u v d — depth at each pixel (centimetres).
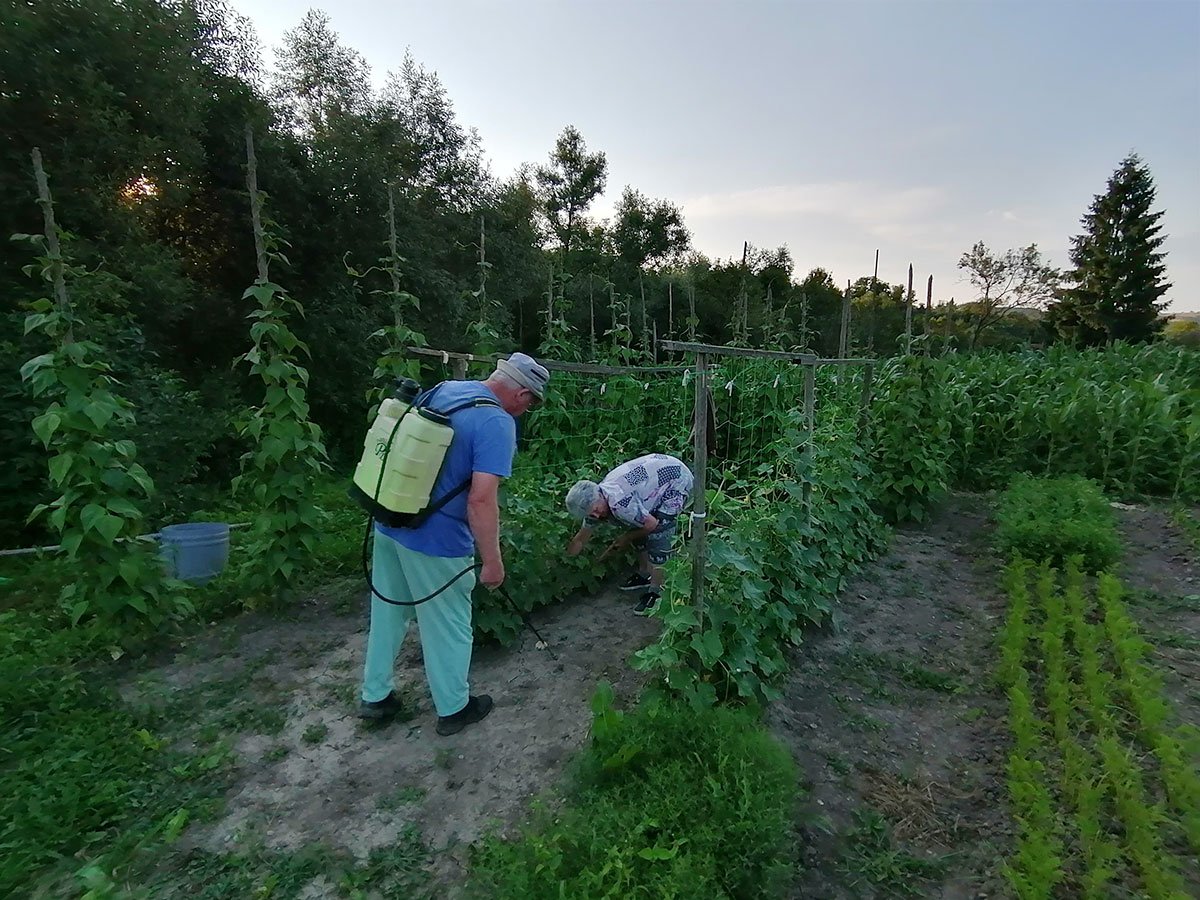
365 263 1185
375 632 329
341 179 1131
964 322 3759
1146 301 3759
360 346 1095
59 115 679
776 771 266
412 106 1571
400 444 289
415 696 368
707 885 222
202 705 357
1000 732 340
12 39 618
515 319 2041
